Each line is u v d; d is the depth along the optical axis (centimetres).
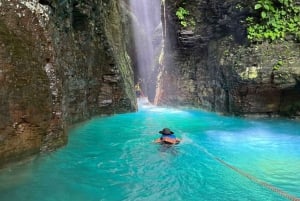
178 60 1950
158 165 809
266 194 631
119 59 1773
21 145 742
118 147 978
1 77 689
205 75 1742
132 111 1800
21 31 761
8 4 738
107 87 1627
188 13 1777
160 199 611
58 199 600
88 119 1472
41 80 805
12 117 715
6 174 696
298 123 1318
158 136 1141
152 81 2459
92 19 1436
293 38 1366
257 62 1363
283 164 818
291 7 1397
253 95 1402
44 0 875
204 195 629
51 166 772
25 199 595
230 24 1559
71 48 1254
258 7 1396
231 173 754
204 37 1742
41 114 802
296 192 641
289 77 1294
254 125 1309
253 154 906
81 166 786
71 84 1252
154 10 2733
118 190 650
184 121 1457
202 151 933
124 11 2475
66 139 964
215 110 1650
